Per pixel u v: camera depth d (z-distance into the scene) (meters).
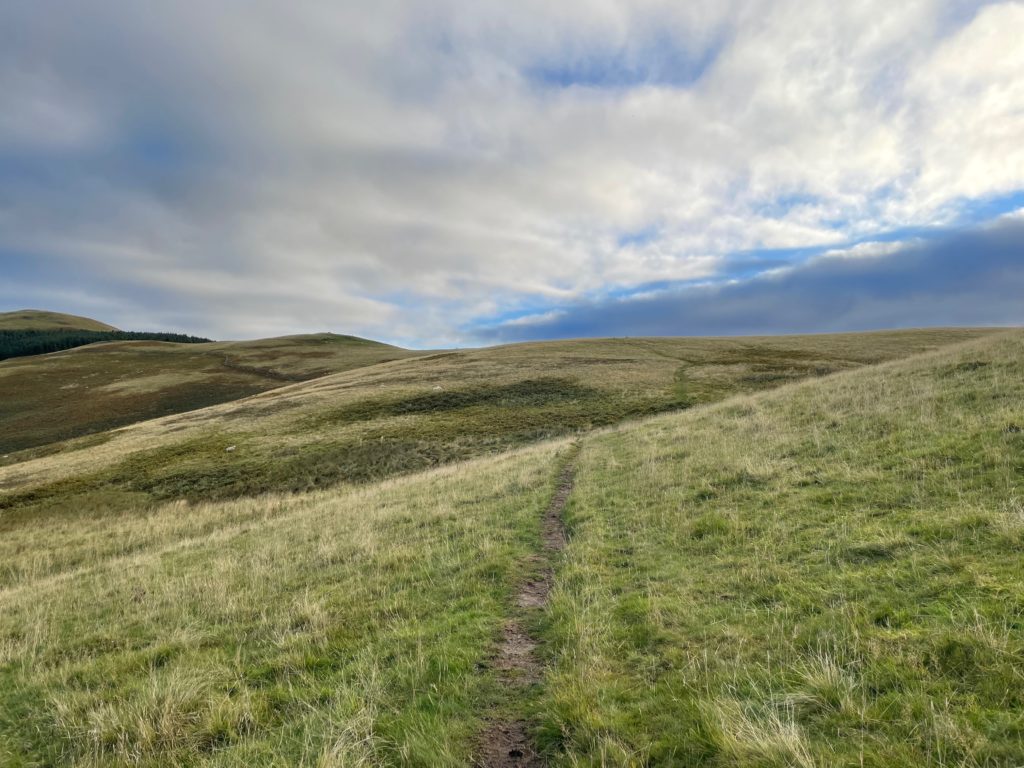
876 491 9.49
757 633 5.62
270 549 13.09
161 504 28.59
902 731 3.74
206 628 8.39
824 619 5.52
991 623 4.71
